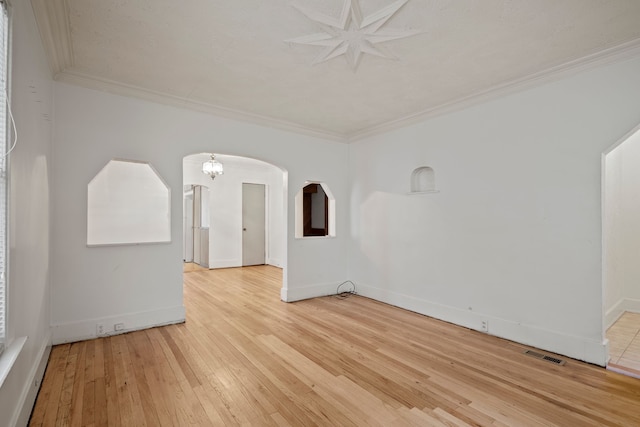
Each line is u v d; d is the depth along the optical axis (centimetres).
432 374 248
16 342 162
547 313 296
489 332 335
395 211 445
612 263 378
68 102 304
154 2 201
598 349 265
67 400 209
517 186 317
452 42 247
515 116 318
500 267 329
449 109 372
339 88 334
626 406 206
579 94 277
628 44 244
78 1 200
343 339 319
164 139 357
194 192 865
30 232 197
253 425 186
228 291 524
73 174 306
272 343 307
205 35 239
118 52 263
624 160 422
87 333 310
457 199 368
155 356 276
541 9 207
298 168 474
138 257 340
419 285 409
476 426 186
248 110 400
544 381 238
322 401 211
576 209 279
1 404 138
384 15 215
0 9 141
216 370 252
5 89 146
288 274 463
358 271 505
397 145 443
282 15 216
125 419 191
